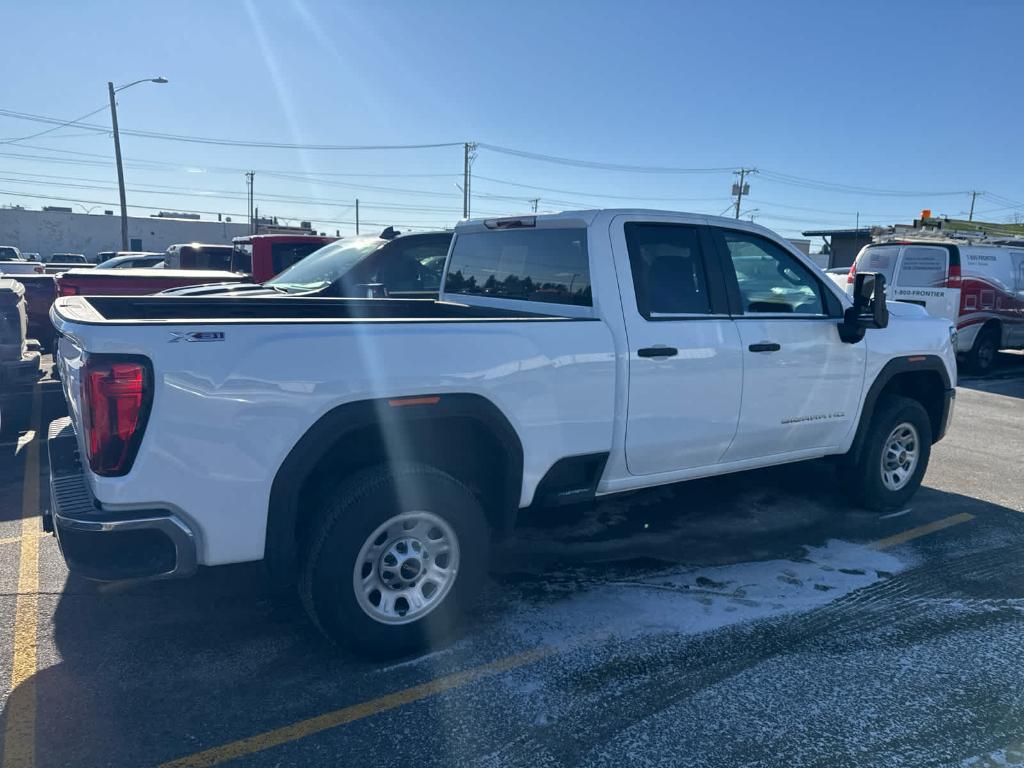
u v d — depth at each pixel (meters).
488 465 3.91
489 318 3.70
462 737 2.99
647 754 2.90
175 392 2.93
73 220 59.59
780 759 2.88
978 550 4.99
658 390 4.18
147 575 3.01
